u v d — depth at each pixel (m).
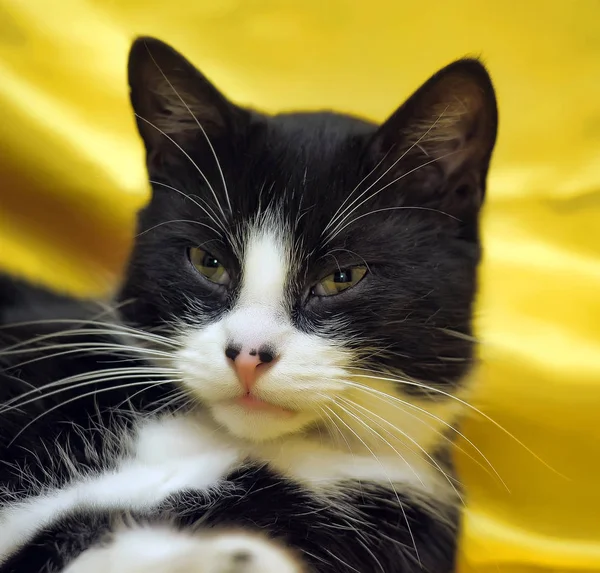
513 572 0.40
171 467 0.34
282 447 0.34
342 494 0.33
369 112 0.43
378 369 0.33
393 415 0.34
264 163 0.34
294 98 0.44
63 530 0.32
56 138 0.44
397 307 0.33
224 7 0.44
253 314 0.32
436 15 0.43
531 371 0.42
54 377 0.35
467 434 0.41
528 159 0.44
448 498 0.35
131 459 0.34
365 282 0.33
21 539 0.32
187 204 0.34
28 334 0.36
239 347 0.32
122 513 0.32
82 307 0.38
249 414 0.32
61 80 0.44
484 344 0.37
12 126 0.43
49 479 0.34
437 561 0.34
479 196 0.34
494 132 0.34
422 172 0.34
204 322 0.33
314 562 0.32
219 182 0.34
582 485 0.42
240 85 0.44
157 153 0.35
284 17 0.44
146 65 0.35
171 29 0.44
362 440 0.34
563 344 0.42
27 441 0.34
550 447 0.42
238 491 0.33
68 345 0.34
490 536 0.41
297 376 0.32
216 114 0.35
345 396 0.33
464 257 0.34
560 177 0.43
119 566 0.31
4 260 0.43
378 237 0.33
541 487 0.42
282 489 0.33
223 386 0.32
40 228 0.44
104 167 0.44
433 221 0.34
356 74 0.44
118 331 0.35
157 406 0.35
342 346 0.33
